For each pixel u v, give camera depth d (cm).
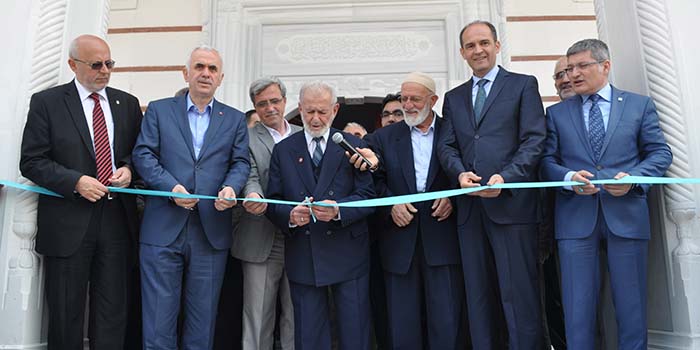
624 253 263
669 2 298
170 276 265
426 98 299
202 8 607
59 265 262
